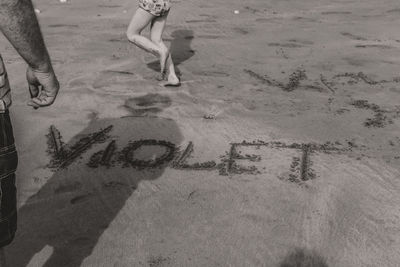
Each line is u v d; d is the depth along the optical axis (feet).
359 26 28.48
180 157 11.39
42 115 13.97
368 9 35.32
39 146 11.99
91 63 19.83
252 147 11.88
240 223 8.77
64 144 12.09
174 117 13.87
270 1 40.45
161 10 15.47
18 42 4.76
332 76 17.98
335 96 15.67
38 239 8.34
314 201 9.48
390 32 26.43
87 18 31.32
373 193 9.78
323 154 11.48
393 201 9.49
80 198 9.66
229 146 11.96
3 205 5.19
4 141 5.06
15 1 4.48
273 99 15.39
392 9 34.88
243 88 16.56
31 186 10.11
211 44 23.66
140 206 9.36
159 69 18.95
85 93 15.94
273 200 9.53
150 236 8.41
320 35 25.80
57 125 13.26
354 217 8.95
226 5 37.91
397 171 10.66
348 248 8.05
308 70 18.80
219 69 19.02
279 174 10.55
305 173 10.58
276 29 27.66
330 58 20.71
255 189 9.95
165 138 12.42
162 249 8.06
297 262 7.72
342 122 13.44
